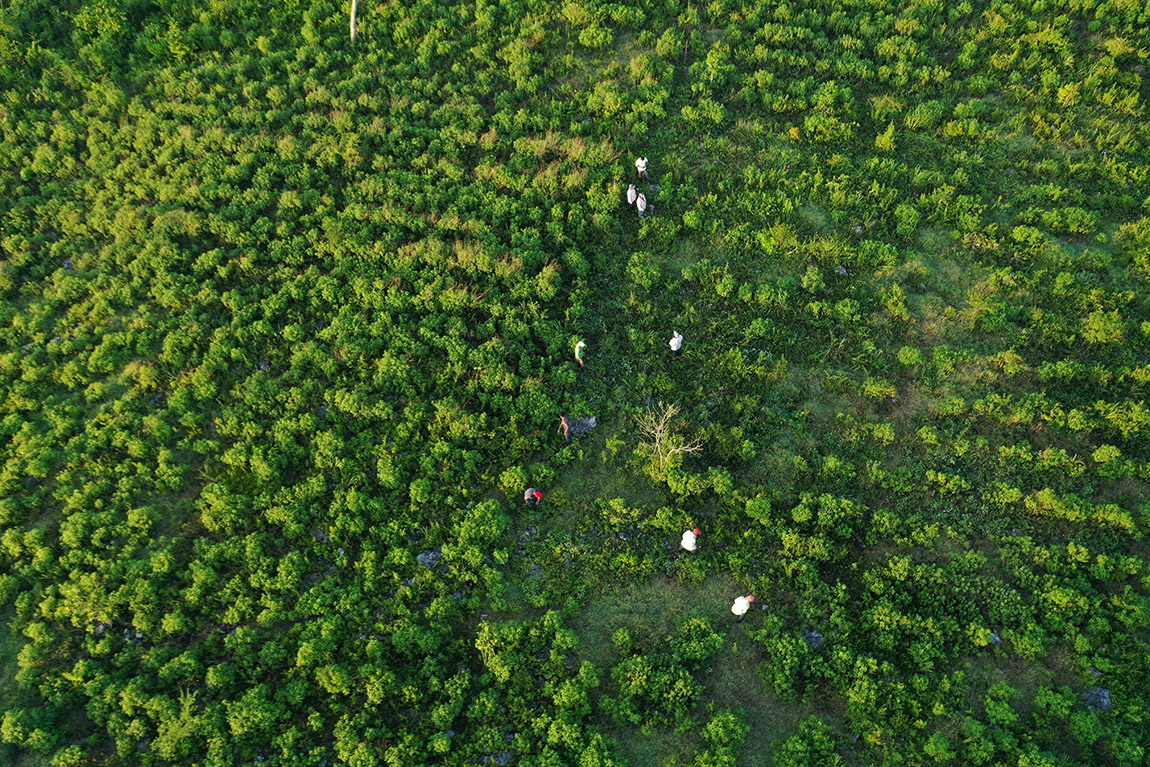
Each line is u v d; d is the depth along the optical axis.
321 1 30.42
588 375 20.66
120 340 21.19
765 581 16.73
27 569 17.31
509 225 23.75
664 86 27.06
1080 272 21.39
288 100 27.58
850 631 15.95
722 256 22.81
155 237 23.19
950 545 17.19
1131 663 15.00
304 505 18.19
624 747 14.95
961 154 24.34
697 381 20.27
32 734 14.97
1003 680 15.21
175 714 15.22
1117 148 23.92
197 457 19.36
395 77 28.17
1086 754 14.10
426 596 17.02
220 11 30.03
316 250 22.98
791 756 14.39
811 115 25.69
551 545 17.69
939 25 28.34
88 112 27.11
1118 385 19.19
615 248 23.17
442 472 18.55
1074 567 16.34
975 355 19.97
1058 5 28.28
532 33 29.06
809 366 20.41
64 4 30.45
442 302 21.59
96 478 18.97
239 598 16.78
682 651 15.89
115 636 16.56
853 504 17.48
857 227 23.14
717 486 18.00
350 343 20.67
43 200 24.77
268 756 15.02
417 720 15.31
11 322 22.02
